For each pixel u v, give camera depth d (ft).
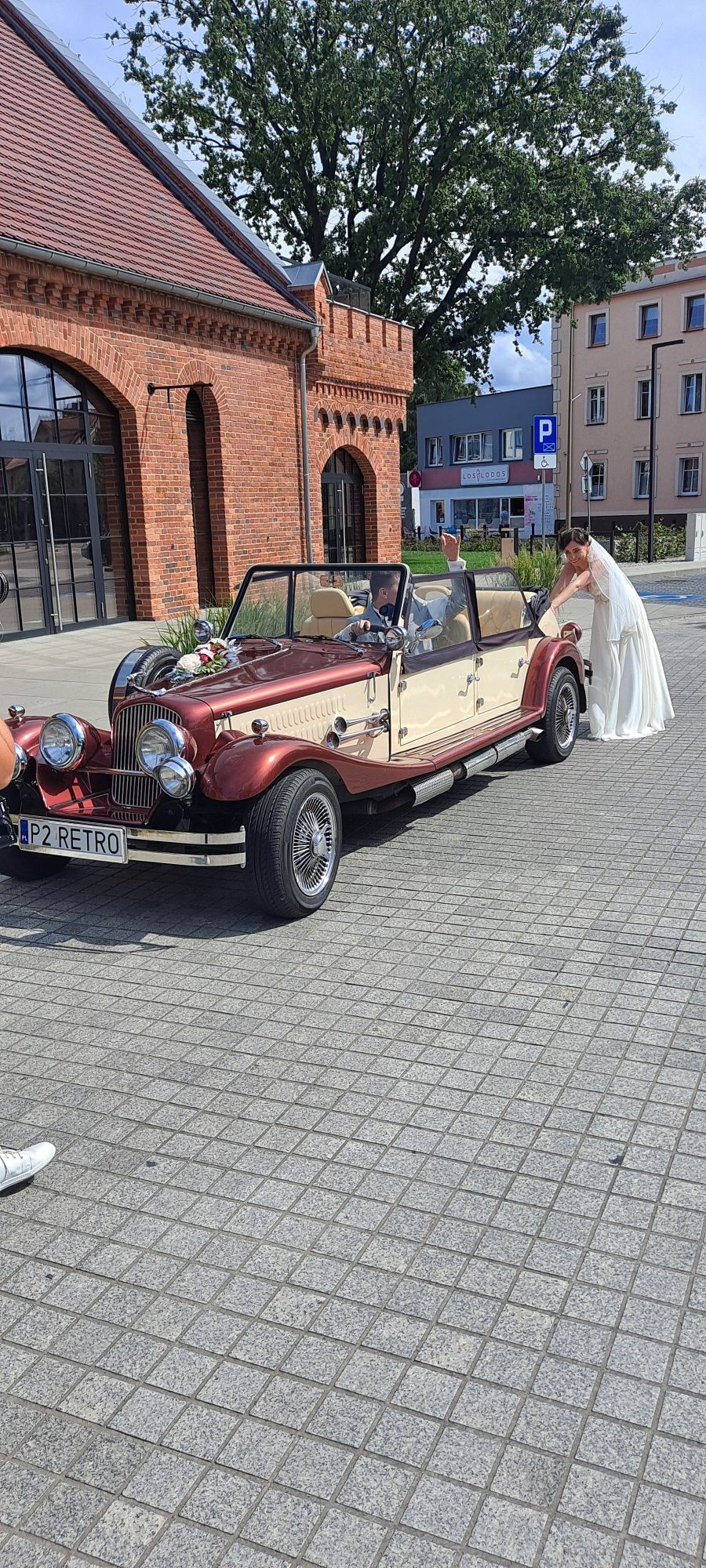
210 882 19.34
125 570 49.34
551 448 57.88
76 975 15.34
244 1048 12.95
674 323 145.38
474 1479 7.06
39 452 44.16
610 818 22.16
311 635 21.11
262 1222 9.73
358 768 17.66
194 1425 7.58
